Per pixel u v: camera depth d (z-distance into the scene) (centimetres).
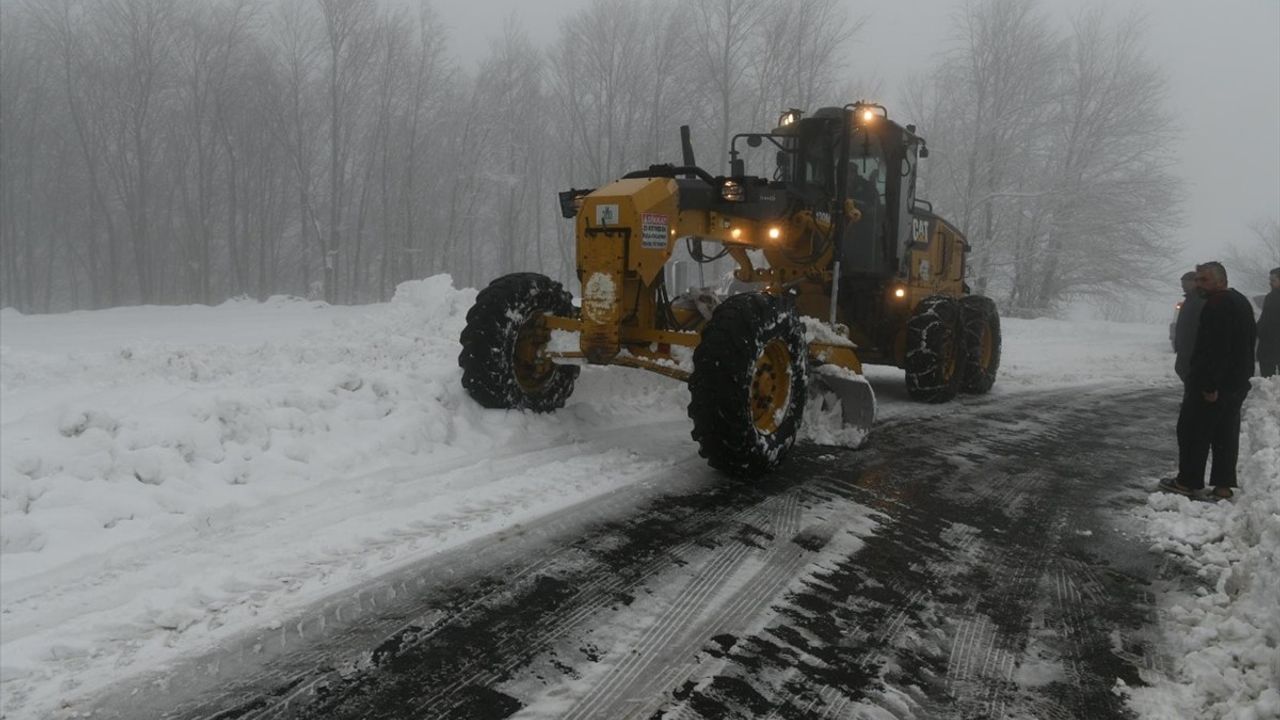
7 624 266
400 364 611
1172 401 940
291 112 3694
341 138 3681
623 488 445
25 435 389
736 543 378
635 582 328
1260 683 261
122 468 374
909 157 800
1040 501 484
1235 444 506
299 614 285
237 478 399
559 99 3678
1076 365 1323
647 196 483
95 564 312
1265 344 924
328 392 488
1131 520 455
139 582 299
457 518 382
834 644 290
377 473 434
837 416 597
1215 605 333
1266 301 923
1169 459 616
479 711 235
